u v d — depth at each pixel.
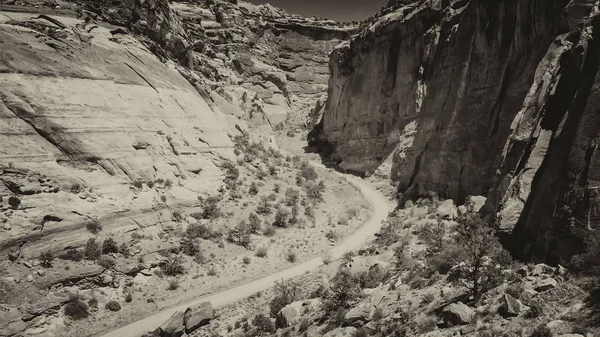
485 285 20.88
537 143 27.05
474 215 30.91
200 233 40.88
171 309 31.75
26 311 27.34
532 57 36.56
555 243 21.64
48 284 29.41
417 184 51.31
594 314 15.77
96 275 31.72
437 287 23.23
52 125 37.62
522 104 34.62
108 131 41.75
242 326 28.38
